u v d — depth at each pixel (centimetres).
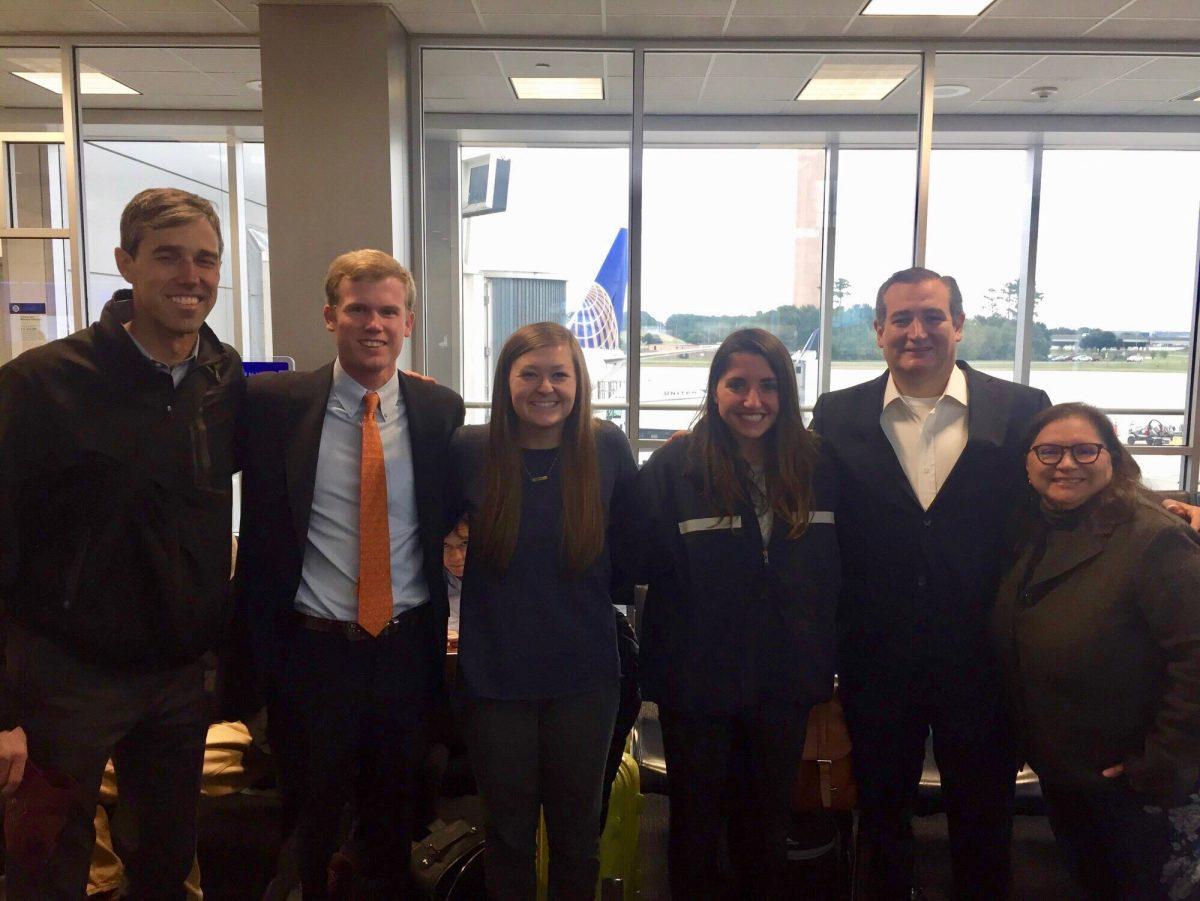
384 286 171
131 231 152
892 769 191
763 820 183
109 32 393
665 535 182
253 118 475
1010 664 175
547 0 353
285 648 172
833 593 182
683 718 180
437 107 419
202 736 175
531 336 168
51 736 153
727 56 404
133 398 154
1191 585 154
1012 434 187
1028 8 358
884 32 388
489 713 168
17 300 422
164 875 174
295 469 168
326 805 176
